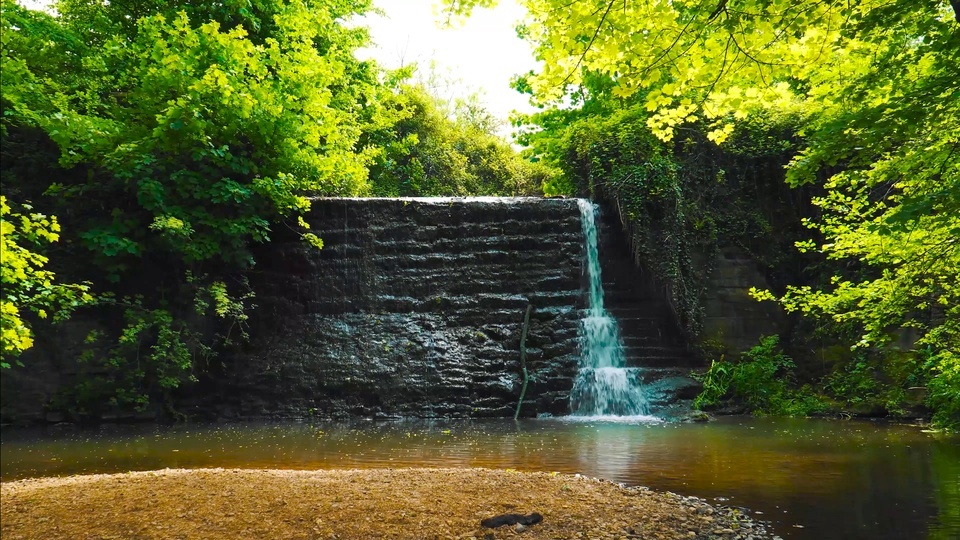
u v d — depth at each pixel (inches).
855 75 308.5
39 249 573.6
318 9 780.6
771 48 280.8
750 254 676.1
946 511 240.4
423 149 1279.5
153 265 626.5
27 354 570.3
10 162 598.5
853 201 354.6
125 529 215.5
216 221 602.5
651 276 678.5
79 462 379.2
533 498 249.6
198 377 611.5
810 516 237.1
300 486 267.3
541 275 680.4
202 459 381.7
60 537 209.8
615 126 751.7
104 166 586.2
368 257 680.4
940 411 454.6
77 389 568.1
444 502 242.7
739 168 697.0
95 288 603.5
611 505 244.2
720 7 260.1
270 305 655.8
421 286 672.4
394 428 515.5
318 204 685.9
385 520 222.7
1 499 256.7
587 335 649.6
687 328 647.1
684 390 597.9
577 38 287.0
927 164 288.4
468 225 694.5
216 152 598.5
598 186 729.6
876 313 349.7
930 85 253.0
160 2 699.4
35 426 553.0
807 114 655.1
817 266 653.3
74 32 673.6
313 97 680.4
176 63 607.2
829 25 270.8
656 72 287.9
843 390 577.0
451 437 455.5
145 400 568.4
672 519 230.8
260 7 741.9
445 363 616.7
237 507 236.5
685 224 674.2
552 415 588.1
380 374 607.5
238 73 634.8
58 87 609.6
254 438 468.1
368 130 1006.4
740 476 306.3
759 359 620.1
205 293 618.8
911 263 318.3
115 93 687.7
